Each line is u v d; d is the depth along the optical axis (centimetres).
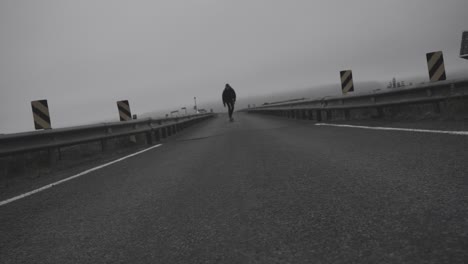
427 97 947
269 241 240
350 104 1255
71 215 369
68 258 252
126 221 326
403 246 206
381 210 271
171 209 350
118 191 468
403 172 383
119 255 247
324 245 222
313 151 627
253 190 389
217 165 593
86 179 605
